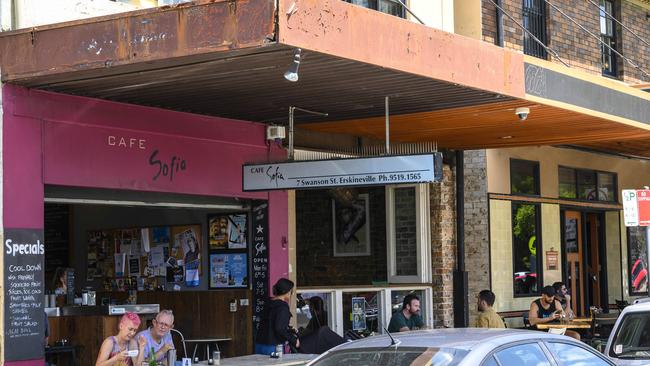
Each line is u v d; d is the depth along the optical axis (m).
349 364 6.47
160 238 13.57
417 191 15.10
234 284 12.43
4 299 8.88
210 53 7.76
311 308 12.99
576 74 11.46
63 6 9.56
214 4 7.68
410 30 8.85
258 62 8.19
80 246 14.90
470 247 15.38
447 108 10.99
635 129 13.02
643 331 9.55
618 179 19.53
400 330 12.58
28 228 9.12
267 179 10.70
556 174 17.45
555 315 14.71
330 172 10.17
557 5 17.20
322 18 7.82
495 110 11.21
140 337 9.02
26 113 9.16
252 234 12.20
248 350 12.16
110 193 10.40
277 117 11.45
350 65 8.43
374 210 15.59
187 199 11.32
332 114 11.28
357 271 15.72
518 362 6.41
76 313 11.66
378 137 13.52
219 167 11.23
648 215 12.07
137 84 9.16
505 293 15.71
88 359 11.02
